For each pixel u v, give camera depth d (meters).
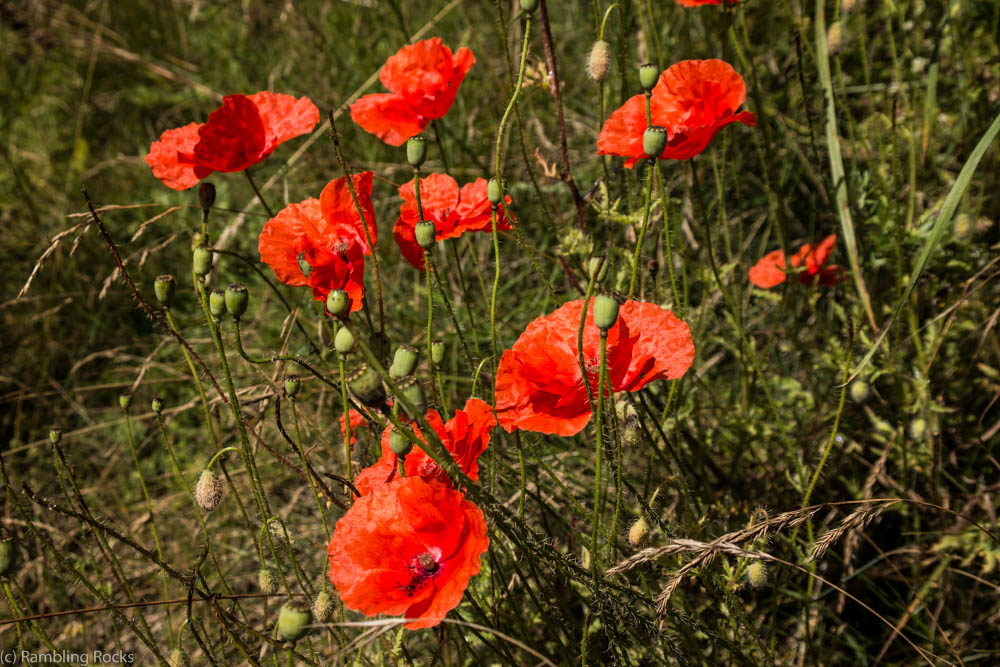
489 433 2.05
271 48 5.63
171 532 3.70
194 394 4.07
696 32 4.16
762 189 4.11
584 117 4.27
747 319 3.57
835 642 2.71
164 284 2.14
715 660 2.53
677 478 2.31
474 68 4.82
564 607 2.42
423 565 1.80
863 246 3.19
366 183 2.05
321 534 3.37
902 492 2.89
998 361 3.11
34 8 6.35
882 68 3.78
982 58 3.34
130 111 6.04
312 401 3.63
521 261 4.06
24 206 5.07
